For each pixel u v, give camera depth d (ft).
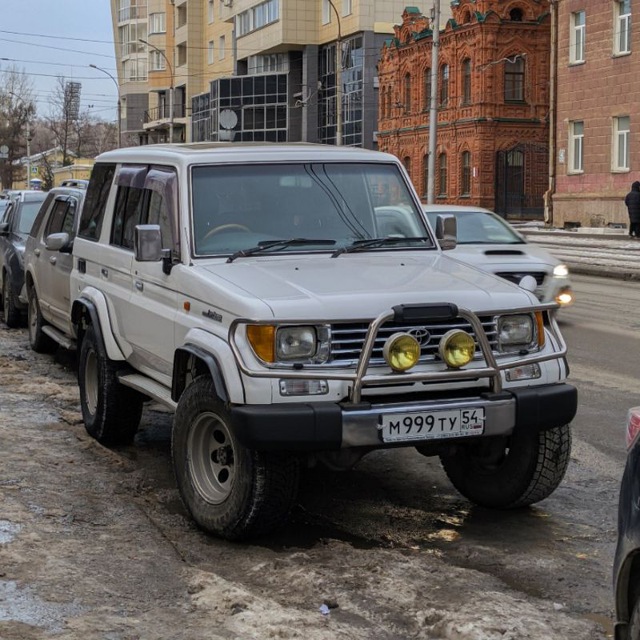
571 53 148.05
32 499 21.36
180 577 17.24
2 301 52.54
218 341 18.75
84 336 26.89
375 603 16.19
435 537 19.86
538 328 19.83
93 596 16.26
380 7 217.77
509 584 17.44
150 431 28.30
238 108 255.09
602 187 142.82
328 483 23.47
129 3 376.68
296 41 238.07
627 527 12.16
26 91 352.08
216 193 21.99
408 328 18.58
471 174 173.68
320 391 18.01
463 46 174.81
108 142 447.42
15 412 30.04
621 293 66.80
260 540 19.43
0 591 16.29
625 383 35.12
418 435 18.26
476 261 44.45
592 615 16.15
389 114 203.62
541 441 20.06
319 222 22.41
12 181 353.51
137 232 21.26
